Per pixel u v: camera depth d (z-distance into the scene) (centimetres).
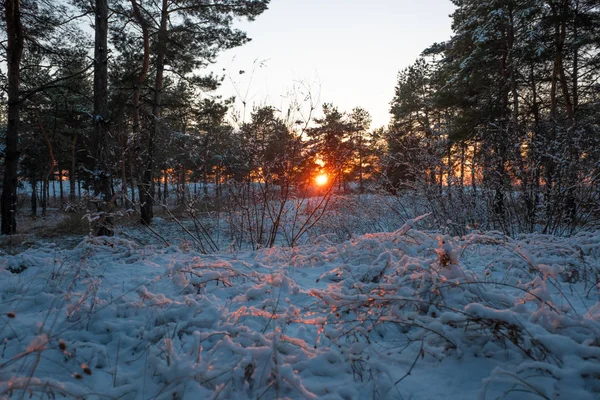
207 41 1585
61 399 182
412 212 809
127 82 1567
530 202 642
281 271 400
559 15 1273
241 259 516
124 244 548
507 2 1330
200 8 1499
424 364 210
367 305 251
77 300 291
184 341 240
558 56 1317
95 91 1015
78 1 1162
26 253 511
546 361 193
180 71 1638
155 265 471
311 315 281
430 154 780
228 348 214
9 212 1205
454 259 284
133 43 1495
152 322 267
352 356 203
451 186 732
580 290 333
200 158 659
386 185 898
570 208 621
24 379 175
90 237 511
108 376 209
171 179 683
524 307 234
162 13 1483
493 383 186
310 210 734
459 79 1558
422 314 262
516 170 655
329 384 189
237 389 188
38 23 1241
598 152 641
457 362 208
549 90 1530
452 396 180
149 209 1268
